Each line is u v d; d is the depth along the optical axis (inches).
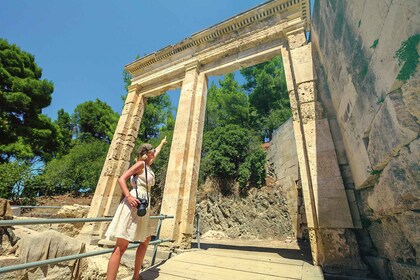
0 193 506.9
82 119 1083.9
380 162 103.5
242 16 305.1
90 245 280.7
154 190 635.5
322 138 187.9
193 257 169.5
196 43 347.3
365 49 107.3
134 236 101.0
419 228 82.4
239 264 151.2
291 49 251.9
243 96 844.6
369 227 146.9
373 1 90.9
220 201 566.3
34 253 130.5
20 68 845.8
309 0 270.5
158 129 824.9
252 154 602.5
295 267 145.1
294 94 230.1
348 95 146.6
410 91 72.2
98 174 675.4
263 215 504.4
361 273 136.9
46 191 704.4
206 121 795.4
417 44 65.9
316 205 167.5
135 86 405.1
